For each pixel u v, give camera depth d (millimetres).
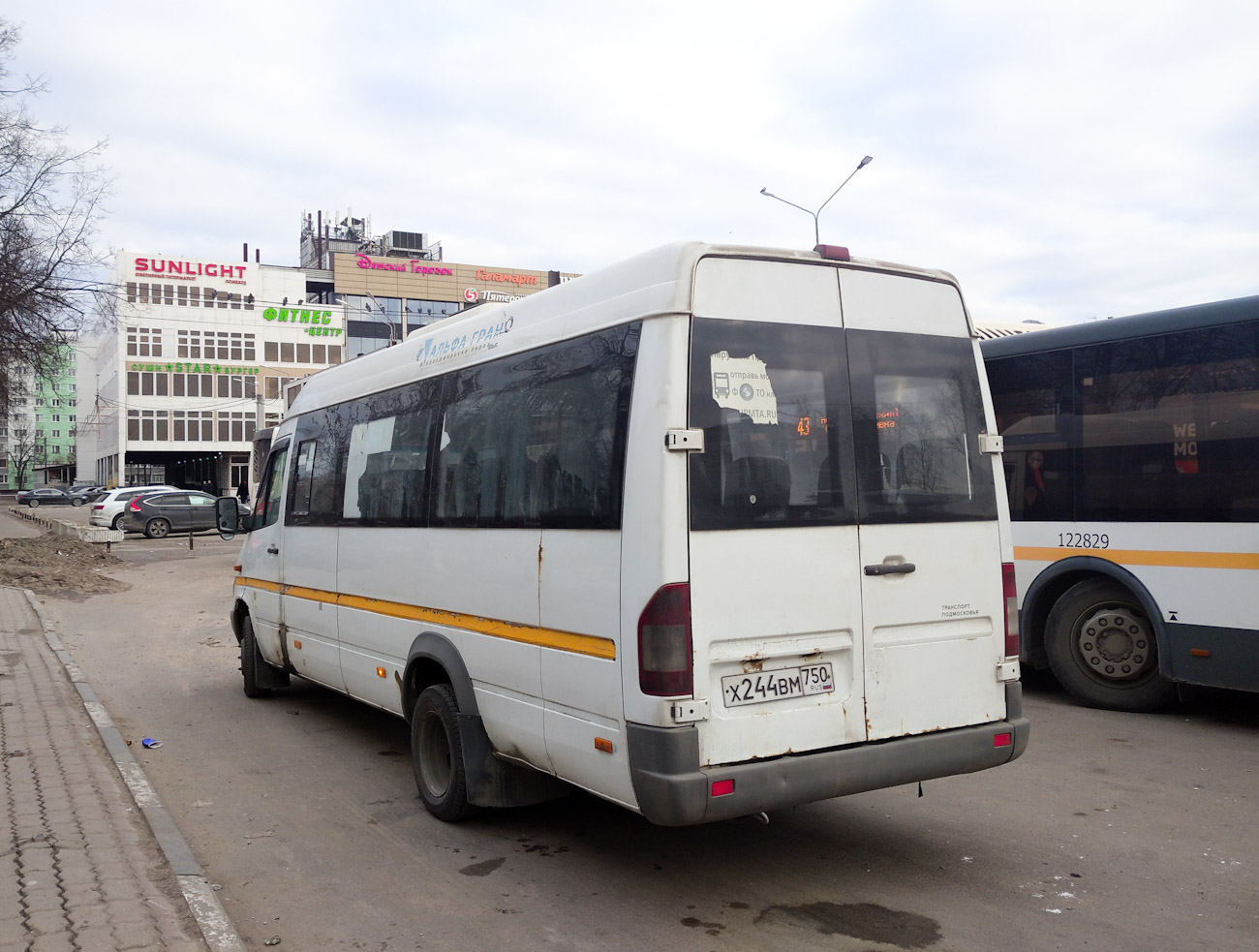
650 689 3760
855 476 4270
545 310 4746
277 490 8125
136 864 4496
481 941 3908
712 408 3934
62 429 146500
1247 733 7012
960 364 4703
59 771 6055
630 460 3943
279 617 7902
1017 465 8242
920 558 4398
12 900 4027
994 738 4484
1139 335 7449
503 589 4766
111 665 10578
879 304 4480
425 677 5727
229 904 4316
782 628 3998
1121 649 7660
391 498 6055
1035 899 4219
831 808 5504
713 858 4789
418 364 5973
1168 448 7238
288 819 5477
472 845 5039
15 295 24031
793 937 3895
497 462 4934
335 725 7770
